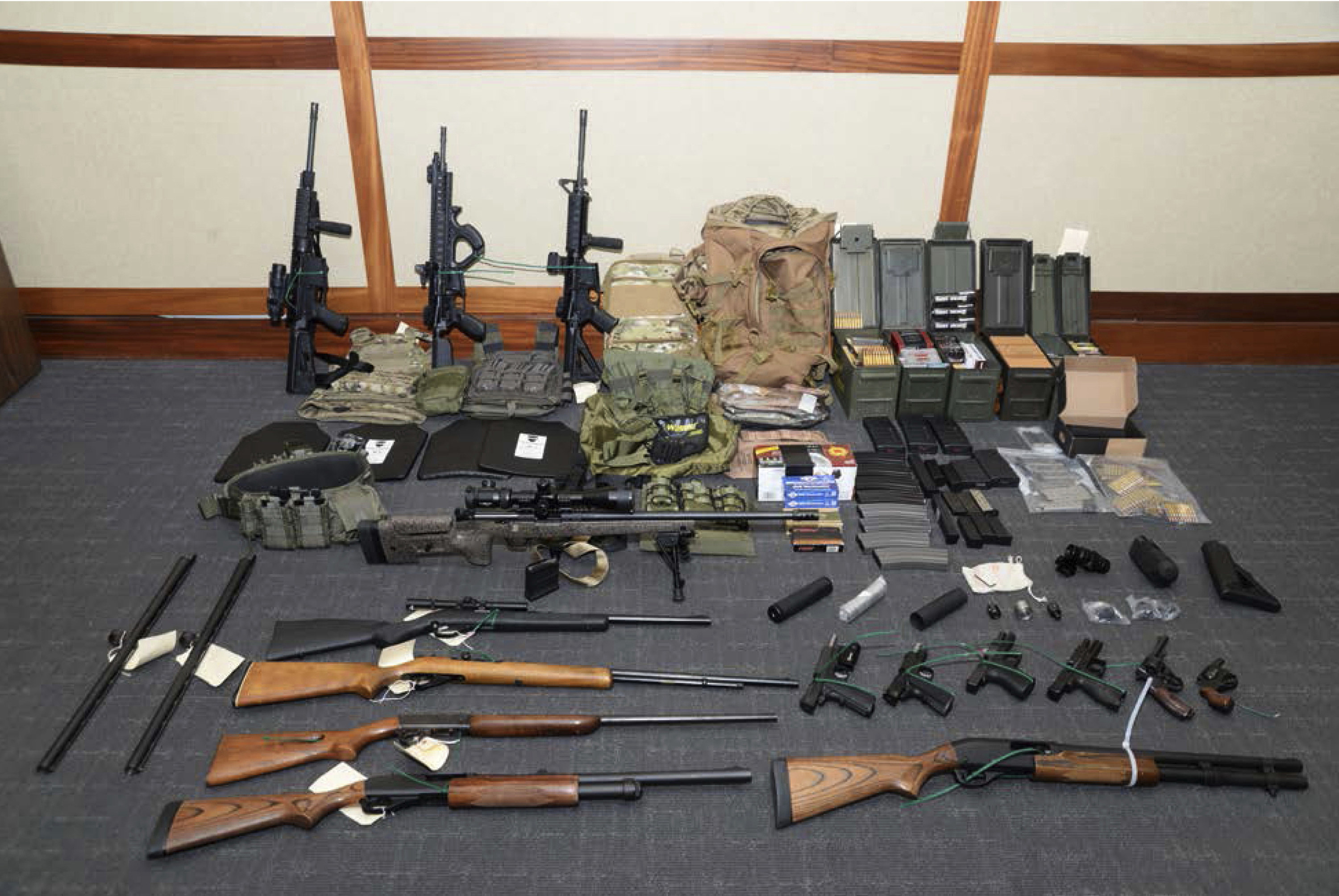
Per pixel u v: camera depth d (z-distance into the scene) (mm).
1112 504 4871
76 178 5621
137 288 5973
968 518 4660
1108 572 4402
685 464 4945
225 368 6121
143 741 3432
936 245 5805
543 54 5344
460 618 3877
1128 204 5820
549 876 3074
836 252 5801
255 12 5199
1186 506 4836
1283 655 3961
